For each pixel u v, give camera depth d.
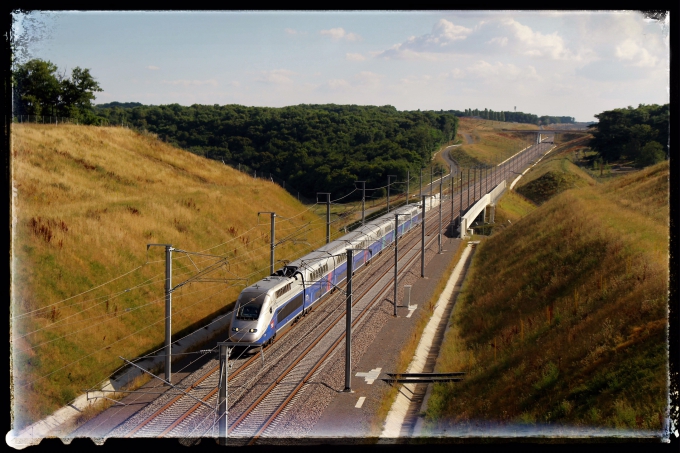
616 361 24.77
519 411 25.80
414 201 106.12
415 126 163.75
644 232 42.28
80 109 83.62
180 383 30.58
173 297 41.94
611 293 33.31
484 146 183.38
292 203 78.56
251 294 36.00
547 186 123.00
